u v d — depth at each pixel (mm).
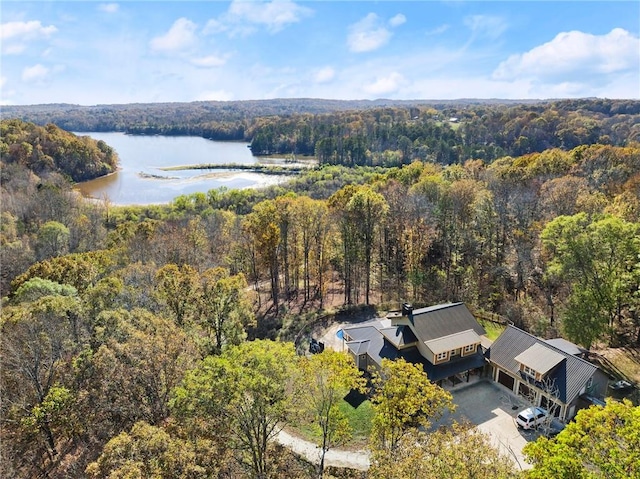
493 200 64500
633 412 18547
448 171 90125
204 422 23312
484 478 18766
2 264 58062
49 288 39844
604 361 42031
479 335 42594
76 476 24688
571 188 59875
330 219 64500
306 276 66312
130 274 45375
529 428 34312
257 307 61812
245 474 24656
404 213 64812
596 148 76062
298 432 35812
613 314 45312
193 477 19391
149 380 26422
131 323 30812
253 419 24297
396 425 27688
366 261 60281
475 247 62844
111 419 26141
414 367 29188
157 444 19641
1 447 26031
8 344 28656
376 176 104000
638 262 41625
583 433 18859
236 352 26438
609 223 40906
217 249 71188
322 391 27250
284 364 25578
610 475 16875
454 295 58375
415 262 63406
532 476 17781
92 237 77500
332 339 51094
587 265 41531
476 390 40156
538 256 55062
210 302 41906
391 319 44156
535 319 49500
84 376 27266
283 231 61781
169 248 58938
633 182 60000
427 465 19922
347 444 34344
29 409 27625
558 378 35750
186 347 29719
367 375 43312
